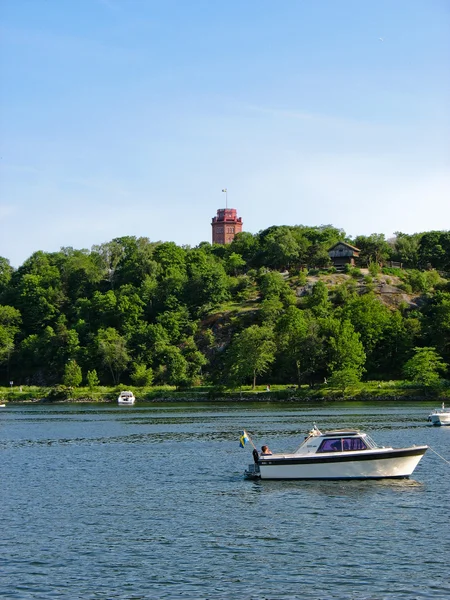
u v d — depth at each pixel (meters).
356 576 42.34
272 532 51.69
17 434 118.50
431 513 56.22
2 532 52.34
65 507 60.34
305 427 118.81
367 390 189.62
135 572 43.50
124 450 95.75
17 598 39.62
